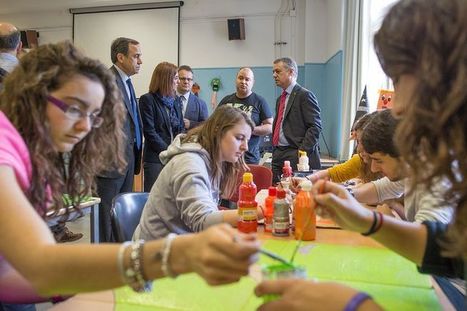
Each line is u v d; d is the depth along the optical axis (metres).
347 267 1.12
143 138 3.55
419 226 0.96
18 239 0.62
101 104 0.96
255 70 6.18
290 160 3.58
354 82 4.14
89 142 1.08
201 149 1.66
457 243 0.69
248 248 0.55
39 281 0.61
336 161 4.48
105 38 6.66
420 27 0.59
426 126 0.59
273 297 0.64
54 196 1.00
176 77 3.72
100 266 0.60
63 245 0.62
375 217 0.95
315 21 5.70
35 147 0.87
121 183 2.91
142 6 6.45
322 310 0.59
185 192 1.53
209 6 6.25
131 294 0.94
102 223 2.82
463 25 0.56
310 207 1.38
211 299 0.91
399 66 0.62
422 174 0.63
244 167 1.85
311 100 3.55
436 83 0.57
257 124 3.90
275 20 6.06
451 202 0.66
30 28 7.05
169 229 1.60
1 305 1.03
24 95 0.86
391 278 1.04
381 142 1.37
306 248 1.30
